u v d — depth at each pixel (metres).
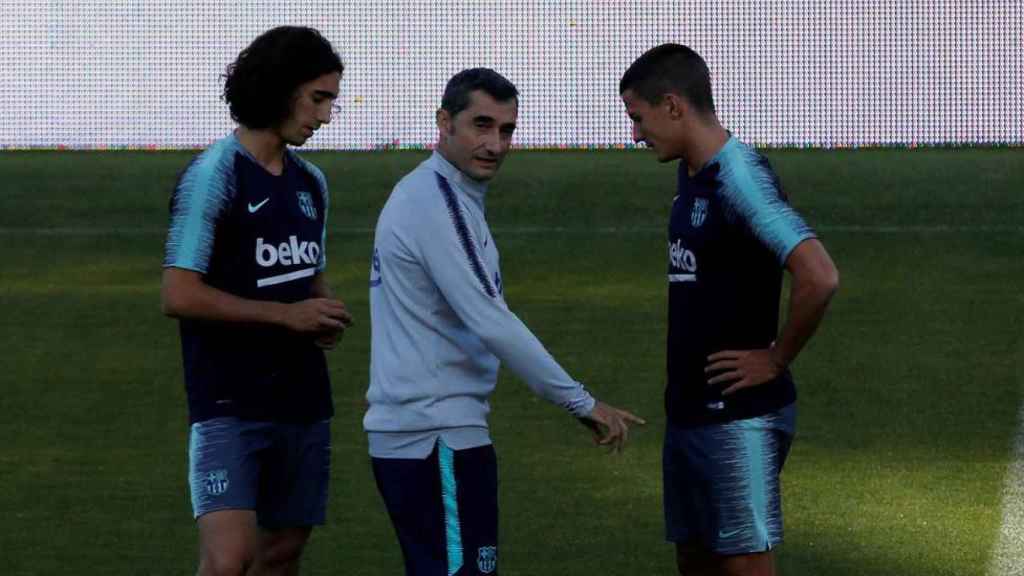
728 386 12.17
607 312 31.64
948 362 26.62
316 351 13.20
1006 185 49.00
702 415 12.33
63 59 67.38
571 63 66.31
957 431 22.11
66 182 52.31
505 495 19.22
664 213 45.06
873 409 23.52
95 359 27.66
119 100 67.75
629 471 20.36
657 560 16.69
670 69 12.11
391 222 11.90
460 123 11.78
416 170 12.11
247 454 12.69
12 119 67.62
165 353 28.14
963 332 29.06
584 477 20.06
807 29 66.12
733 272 12.07
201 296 12.38
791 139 66.69
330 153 63.97
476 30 66.69
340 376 26.05
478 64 66.81
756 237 11.75
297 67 12.66
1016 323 29.83
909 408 23.55
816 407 23.66
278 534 13.41
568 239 40.75
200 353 12.73
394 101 66.81
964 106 65.81
